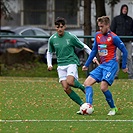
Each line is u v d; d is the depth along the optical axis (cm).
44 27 8544
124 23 4341
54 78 4603
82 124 2300
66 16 8444
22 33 6353
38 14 8656
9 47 6056
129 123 2325
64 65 2612
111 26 4372
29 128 2214
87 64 2589
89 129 2186
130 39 4291
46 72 5047
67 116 2519
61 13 8506
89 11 5131
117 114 2572
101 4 5294
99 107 2809
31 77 4747
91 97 2548
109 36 2512
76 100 2662
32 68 5300
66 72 2620
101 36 2528
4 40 6053
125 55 2525
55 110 2716
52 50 2656
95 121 2369
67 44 2597
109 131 2148
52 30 8456
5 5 6238
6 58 5516
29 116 2528
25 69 5238
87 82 2544
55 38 2614
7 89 3638
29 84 3975
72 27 8325
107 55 2522
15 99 3130
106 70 2514
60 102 3000
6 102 3003
